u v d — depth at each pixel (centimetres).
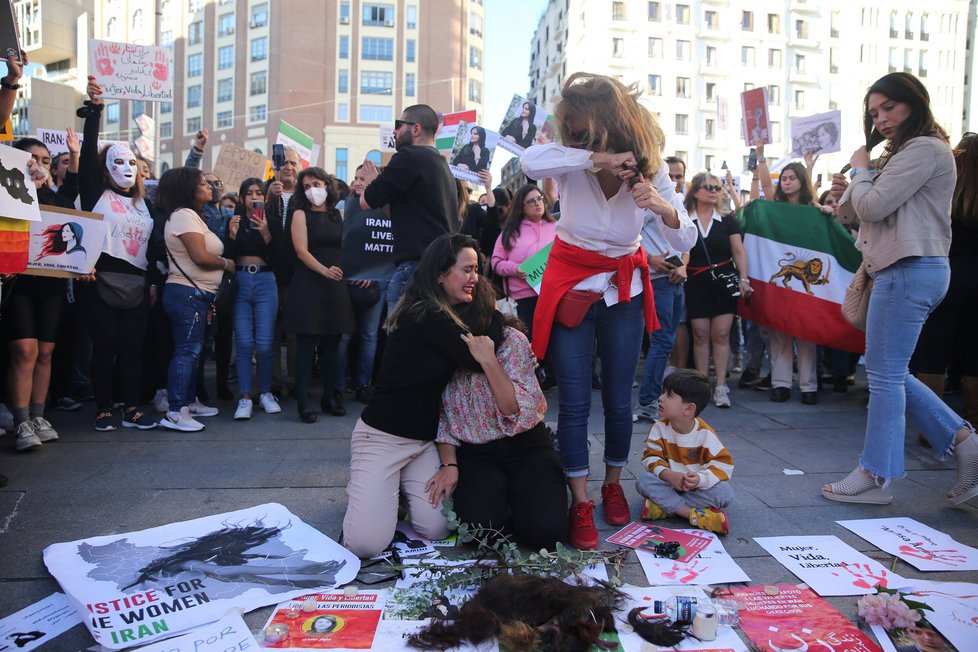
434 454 314
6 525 314
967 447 334
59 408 547
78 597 246
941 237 329
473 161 646
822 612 243
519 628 221
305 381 512
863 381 702
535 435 323
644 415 533
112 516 326
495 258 568
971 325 451
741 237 590
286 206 552
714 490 323
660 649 220
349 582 266
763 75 5506
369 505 286
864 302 374
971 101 6066
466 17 5281
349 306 516
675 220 287
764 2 5475
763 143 675
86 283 469
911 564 282
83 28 4947
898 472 339
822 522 328
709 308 564
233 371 743
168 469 396
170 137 5512
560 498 298
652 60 5341
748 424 516
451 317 297
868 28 5678
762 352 662
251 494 357
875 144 347
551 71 6462
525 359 313
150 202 523
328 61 5028
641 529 316
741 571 274
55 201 479
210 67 5281
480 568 260
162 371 550
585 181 294
